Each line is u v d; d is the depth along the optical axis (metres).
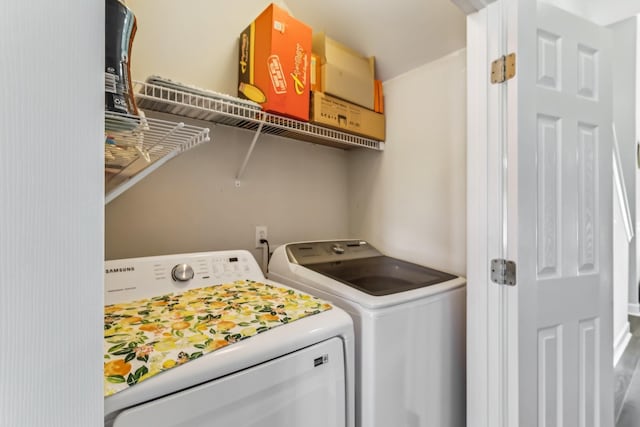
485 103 1.13
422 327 1.15
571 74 1.17
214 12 1.56
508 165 1.08
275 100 1.36
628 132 2.89
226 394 0.66
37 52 0.29
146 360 0.62
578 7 1.74
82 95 0.33
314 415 0.82
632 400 1.86
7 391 0.28
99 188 0.34
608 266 1.27
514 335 1.07
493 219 1.11
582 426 1.19
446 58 1.64
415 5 1.52
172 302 0.99
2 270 0.27
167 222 1.45
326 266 1.52
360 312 1.04
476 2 1.10
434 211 1.71
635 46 2.79
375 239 2.03
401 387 1.07
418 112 1.78
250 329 0.78
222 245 1.62
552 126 1.13
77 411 0.32
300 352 0.80
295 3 1.83
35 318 0.29
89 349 0.33
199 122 1.52
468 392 1.19
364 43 1.84
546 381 1.12
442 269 1.67
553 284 1.13
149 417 0.56
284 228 1.87
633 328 2.94
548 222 1.12
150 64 1.38
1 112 0.27
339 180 2.16
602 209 1.25
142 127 0.66
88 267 0.33
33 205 0.29
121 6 0.60
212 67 1.55
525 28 1.06
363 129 1.79
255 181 1.74
